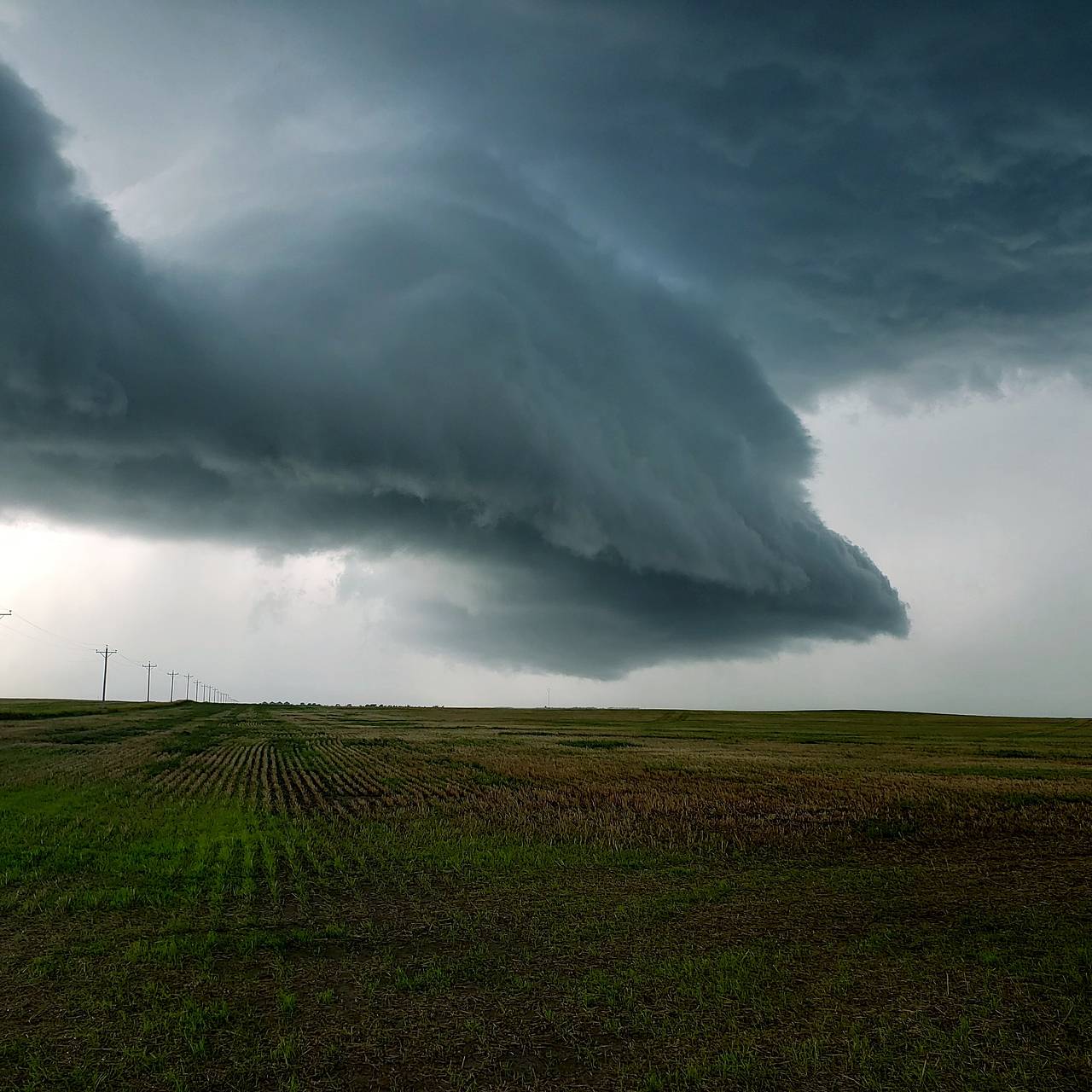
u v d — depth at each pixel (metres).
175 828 28.08
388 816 32.00
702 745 85.25
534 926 16.28
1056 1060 10.23
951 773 52.72
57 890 18.67
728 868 22.55
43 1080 9.44
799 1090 9.42
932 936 15.85
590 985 12.73
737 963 13.79
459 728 121.69
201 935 15.20
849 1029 11.18
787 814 33.44
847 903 18.59
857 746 88.06
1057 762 65.62
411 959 14.11
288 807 34.62
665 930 16.14
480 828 28.66
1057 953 14.70
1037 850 26.33
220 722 128.38
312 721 141.50
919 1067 9.95
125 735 88.06
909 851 26.03
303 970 13.42
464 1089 9.36
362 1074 9.69
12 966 13.38
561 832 28.08
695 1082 9.58
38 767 49.94
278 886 19.55
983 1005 12.09
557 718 172.12
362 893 18.94
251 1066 9.81
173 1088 9.30
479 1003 11.99
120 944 14.61
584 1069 9.91
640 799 37.47
